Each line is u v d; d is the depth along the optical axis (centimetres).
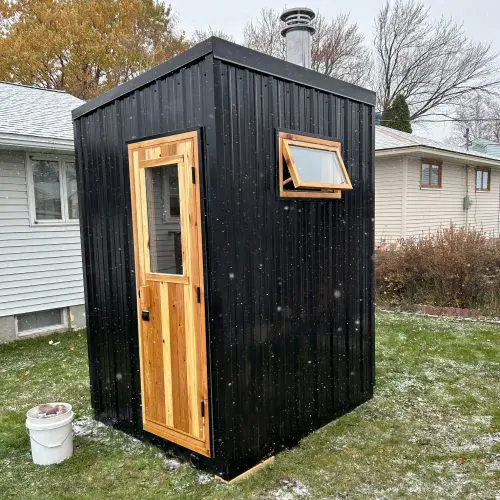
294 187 311
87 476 291
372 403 401
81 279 729
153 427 322
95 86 1786
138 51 1917
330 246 354
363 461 304
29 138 590
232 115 266
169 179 290
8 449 331
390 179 1174
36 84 1720
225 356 269
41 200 677
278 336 308
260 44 2702
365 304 400
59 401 424
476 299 747
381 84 3005
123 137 323
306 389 335
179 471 293
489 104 2934
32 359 560
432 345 568
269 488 273
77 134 370
